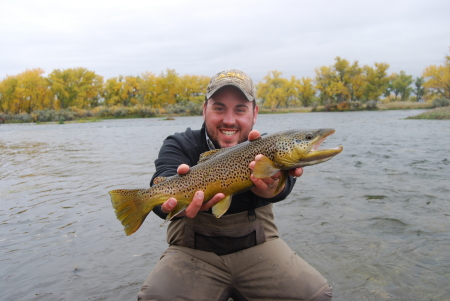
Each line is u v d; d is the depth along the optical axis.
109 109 29.30
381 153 4.06
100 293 1.16
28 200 2.30
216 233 1.06
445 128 7.68
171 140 1.17
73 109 29.02
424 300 1.08
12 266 1.36
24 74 31.62
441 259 1.32
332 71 33.72
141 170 3.31
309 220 1.79
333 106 32.22
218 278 1.04
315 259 1.37
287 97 36.22
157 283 0.98
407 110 27.59
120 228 1.76
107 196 2.35
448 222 1.68
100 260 1.41
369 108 30.78
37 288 1.20
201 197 0.89
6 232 1.72
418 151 4.12
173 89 35.62
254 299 1.05
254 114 1.21
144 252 1.48
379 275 1.23
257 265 1.04
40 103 31.33
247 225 1.07
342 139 6.02
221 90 1.07
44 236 1.66
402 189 2.32
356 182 2.57
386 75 33.16
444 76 29.27
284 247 1.09
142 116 29.67
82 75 33.16
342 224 1.72
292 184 1.10
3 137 9.88
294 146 0.94
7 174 3.36
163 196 1.00
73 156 4.69
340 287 1.17
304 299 0.98
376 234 1.58
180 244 1.11
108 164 3.79
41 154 5.07
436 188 2.31
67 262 1.39
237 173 0.96
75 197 2.35
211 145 1.15
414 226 1.65
